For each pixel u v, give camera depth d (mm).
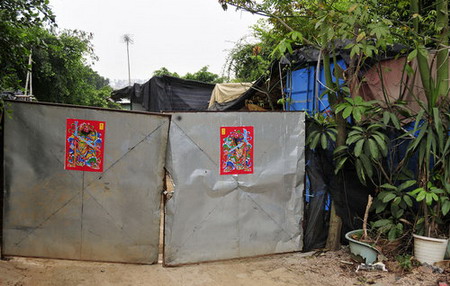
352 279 3812
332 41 4617
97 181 3930
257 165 4281
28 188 3881
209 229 4137
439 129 3932
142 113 3918
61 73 16234
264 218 4316
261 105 9172
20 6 3213
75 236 3949
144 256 4051
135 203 3990
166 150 4031
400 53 4746
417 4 4465
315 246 4637
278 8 4949
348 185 4695
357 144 4090
